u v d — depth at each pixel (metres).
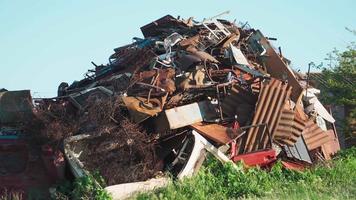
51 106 16.48
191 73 17.64
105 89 17.28
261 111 17.91
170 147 16.16
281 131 18.19
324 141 19.72
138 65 18.91
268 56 21.31
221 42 20.33
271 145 17.81
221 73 18.67
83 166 15.04
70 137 15.42
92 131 15.62
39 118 15.82
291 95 20.31
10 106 16.42
